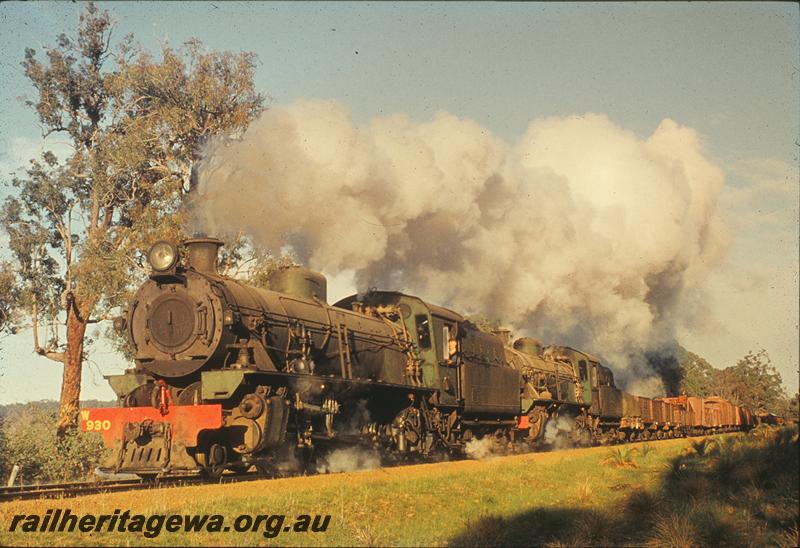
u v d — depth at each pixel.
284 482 12.66
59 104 33.84
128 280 30.52
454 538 9.95
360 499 11.19
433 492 12.44
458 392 21.38
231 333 14.41
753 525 11.23
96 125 34.66
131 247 30.45
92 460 24.58
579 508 11.93
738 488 13.12
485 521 10.27
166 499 10.66
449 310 22.12
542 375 26.80
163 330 14.44
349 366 17.19
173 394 14.54
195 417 13.16
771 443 14.56
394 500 11.53
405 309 20.53
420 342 20.36
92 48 33.72
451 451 21.05
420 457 19.59
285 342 15.59
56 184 33.03
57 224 33.91
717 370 56.38
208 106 31.83
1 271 32.66
